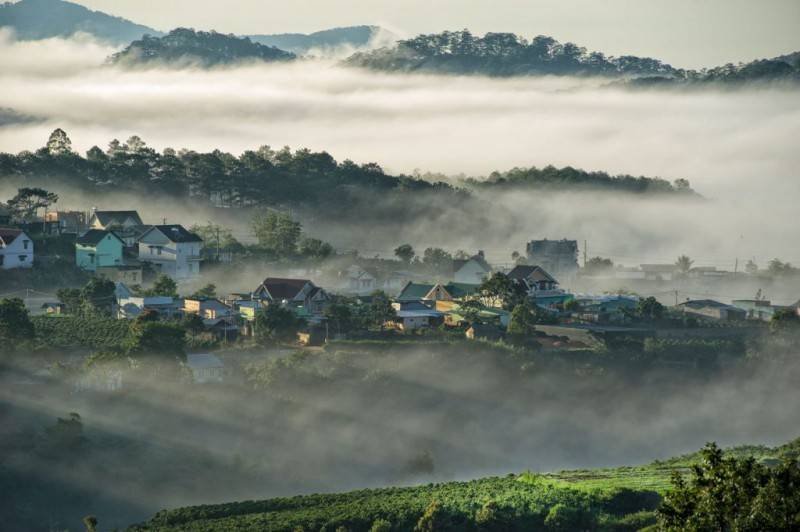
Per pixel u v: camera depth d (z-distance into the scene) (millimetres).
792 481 111875
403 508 189000
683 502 115500
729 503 112125
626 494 192875
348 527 183250
